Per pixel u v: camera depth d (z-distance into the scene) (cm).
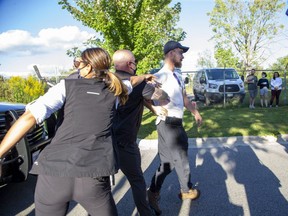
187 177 393
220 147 697
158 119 374
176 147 372
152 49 941
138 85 307
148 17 931
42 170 209
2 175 346
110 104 219
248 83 1372
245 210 387
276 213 377
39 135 444
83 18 917
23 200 439
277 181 479
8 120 372
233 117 1088
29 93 1430
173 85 366
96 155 211
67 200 215
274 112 1193
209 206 400
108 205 222
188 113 1234
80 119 209
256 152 646
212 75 1593
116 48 914
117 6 885
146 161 614
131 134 315
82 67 223
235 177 503
